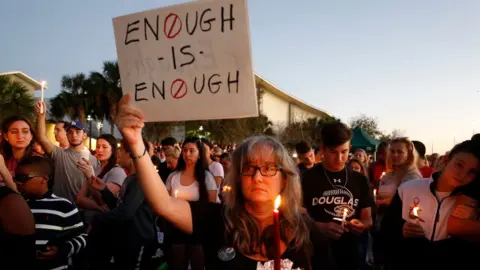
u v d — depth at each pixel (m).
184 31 2.50
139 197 3.46
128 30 2.63
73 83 30.72
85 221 4.24
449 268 2.47
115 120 1.72
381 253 3.11
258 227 1.79
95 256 3.53
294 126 48.94
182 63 2.50
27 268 2.20
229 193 1.82
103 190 3.89
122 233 3.48
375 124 45.47
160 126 30.67
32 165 2.76
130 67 2.63
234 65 2.40
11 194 2.22
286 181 1.81
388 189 4.30
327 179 3.37
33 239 2.26
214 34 2.44
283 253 1.76
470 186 2.42
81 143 4.84
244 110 2.38
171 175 4.53
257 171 1.74
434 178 2.65
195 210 1.87
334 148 3.30
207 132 33.72
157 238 3.76
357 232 3.02
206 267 1.80
